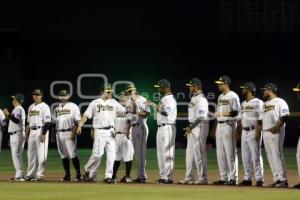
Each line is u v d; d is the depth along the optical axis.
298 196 42.59
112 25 108.56
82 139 103.75
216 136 52.88
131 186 49.84
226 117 52.09
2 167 74.06
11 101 104.31
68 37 108.38
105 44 108.38
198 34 108.81
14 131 56.31
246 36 109.31
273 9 109.75
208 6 108.75
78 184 51.44
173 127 53.91
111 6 108.56
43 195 43.56
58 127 55.34
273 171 50.34
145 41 108.62
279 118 49.81
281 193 44.38
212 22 108.94
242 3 109.25
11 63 104.56
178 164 78.06
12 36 112.75
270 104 50.19
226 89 52.62
